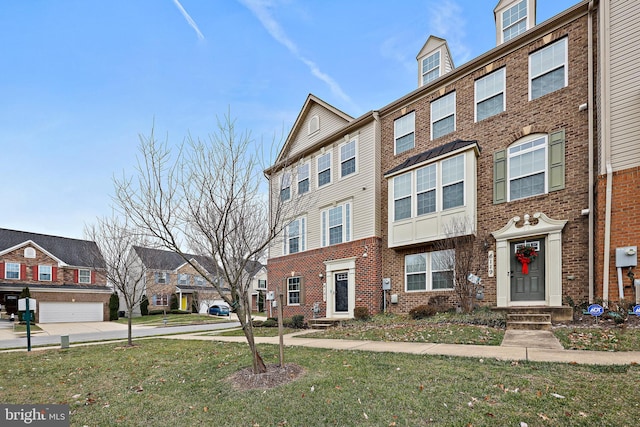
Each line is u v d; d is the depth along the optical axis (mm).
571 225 9492
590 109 9367
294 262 17469
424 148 13438
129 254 15297
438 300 11773
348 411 4148
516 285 10398
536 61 10742
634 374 4570
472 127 12070
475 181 11469
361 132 15367
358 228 14867
